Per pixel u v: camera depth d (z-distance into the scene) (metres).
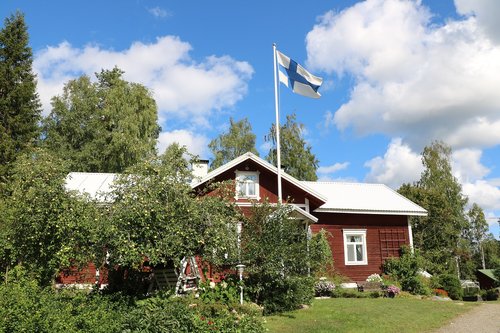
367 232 24.72
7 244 12.49
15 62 31.77
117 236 11.81
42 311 8.66
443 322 13.44
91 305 10.42
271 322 12.55
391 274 23.16
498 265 30.70
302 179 41.44
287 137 41.94
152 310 10.31
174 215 12.47
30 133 30.31
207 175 20.88
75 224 12.14
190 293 13.32
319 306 15.38
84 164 35.50
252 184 22.33
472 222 60.28
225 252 13.73
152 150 35.56
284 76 19.28
